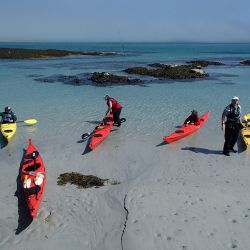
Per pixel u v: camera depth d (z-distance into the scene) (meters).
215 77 36.00
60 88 28.22
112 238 7.76
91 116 18.44
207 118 17.61
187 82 32.12
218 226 7.93
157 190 9.81
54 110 19.83
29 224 8.34
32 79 33.53
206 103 21.89
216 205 8.82
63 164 11.96
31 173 9.83
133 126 16.34
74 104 21.58
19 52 67.19
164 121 17.25
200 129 15.76
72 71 41.56
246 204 8.84
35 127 16.31
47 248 7.48
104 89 27.84
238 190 9.64
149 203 9.07
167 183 10.29
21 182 10.54
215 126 16.33
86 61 58.94
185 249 7.21
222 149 13.16
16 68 44.38
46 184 10.34
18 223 8.40
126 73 39.31
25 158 11.19
